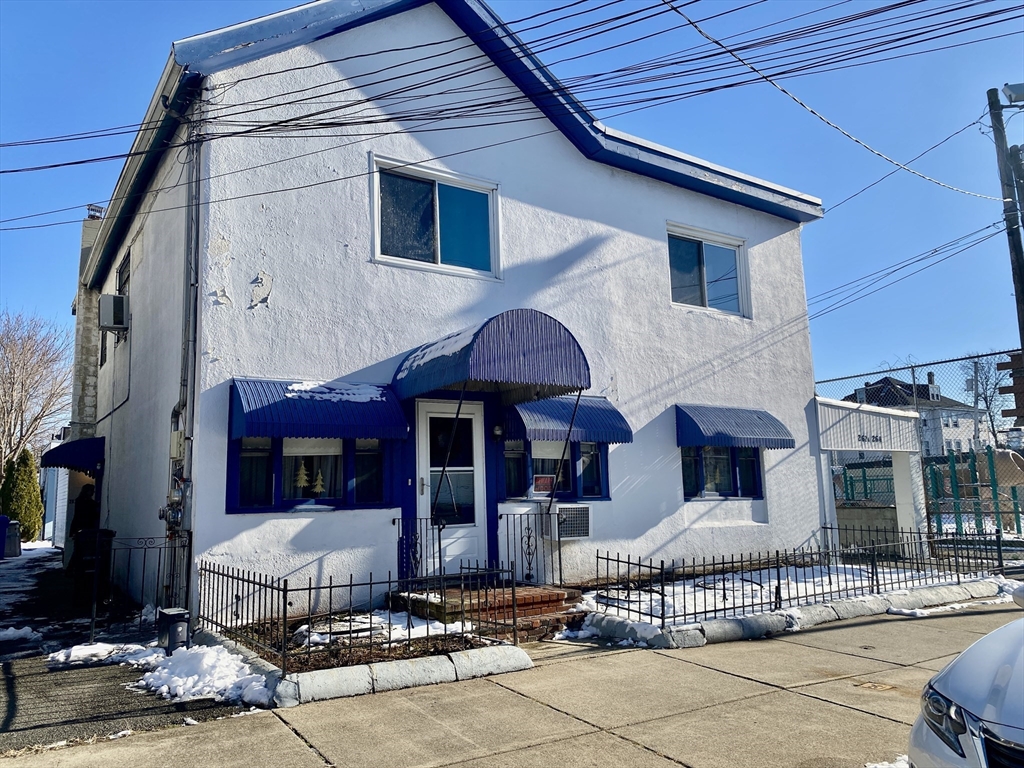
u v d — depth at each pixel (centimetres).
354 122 947
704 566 1042
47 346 3092
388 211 994
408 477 938
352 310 929
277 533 840
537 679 651
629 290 1203
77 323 1664
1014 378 1209
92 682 635
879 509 1570
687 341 1263
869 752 477
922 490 1545
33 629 860
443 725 531
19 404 3000
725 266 1378
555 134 1161
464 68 1065
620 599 930
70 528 1547
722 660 718
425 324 986
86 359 1653
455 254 1042
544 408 1027
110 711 559
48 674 662
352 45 976
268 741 497
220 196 859
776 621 837
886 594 978
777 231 1452
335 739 502
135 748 486
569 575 1057
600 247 1179
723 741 499
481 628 786
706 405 1265
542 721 540
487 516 997
